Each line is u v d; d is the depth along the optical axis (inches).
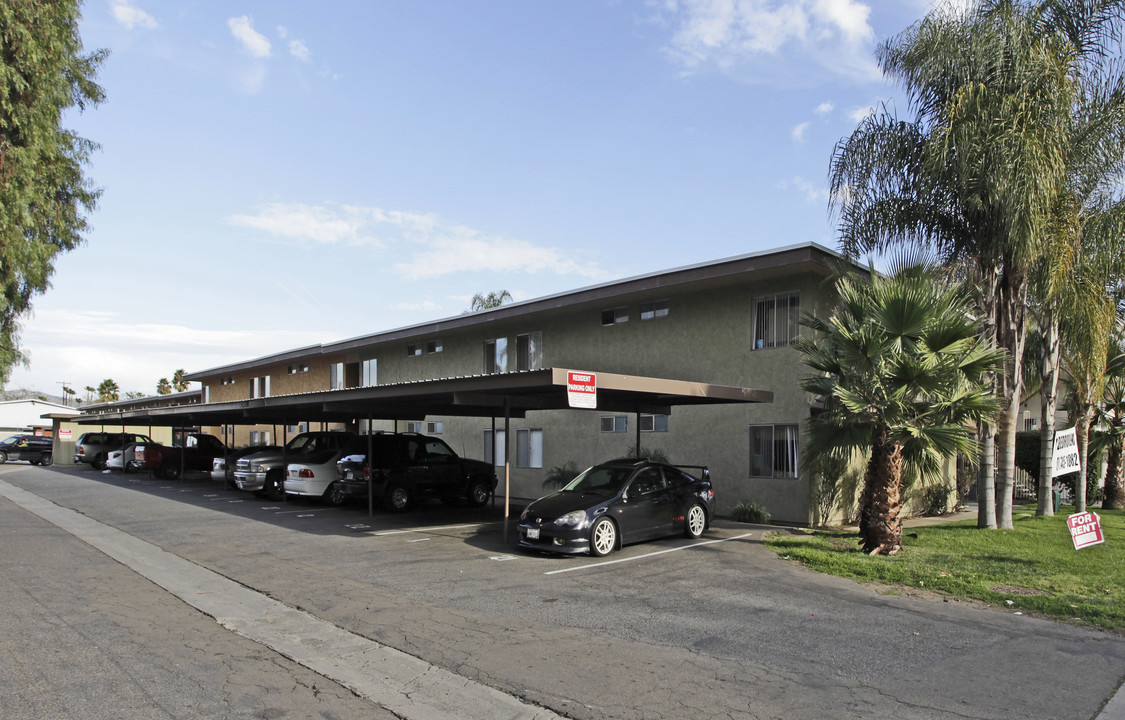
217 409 786.2
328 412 724.0
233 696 207.9
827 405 458.9
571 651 249.9
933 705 201.8
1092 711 198.2
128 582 362.9
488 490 733.3
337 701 205.5
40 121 592.1
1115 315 558.3
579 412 764.6
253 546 473.1
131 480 1075.3
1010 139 460.4
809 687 215.3
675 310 689.0
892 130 534.6
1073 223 486.0
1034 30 494.0
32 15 585.0
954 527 558.3
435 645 257.8
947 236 530.3
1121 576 365.1
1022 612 303.3
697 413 655.1
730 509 621.9
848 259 530.3
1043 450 611.8
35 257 604.1
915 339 427.2
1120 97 497.0
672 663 237.1
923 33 514.0
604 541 438.3
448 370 979.3
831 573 382.9
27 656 241.1
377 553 447.2
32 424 2564.0
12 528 551.5
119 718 190.1
